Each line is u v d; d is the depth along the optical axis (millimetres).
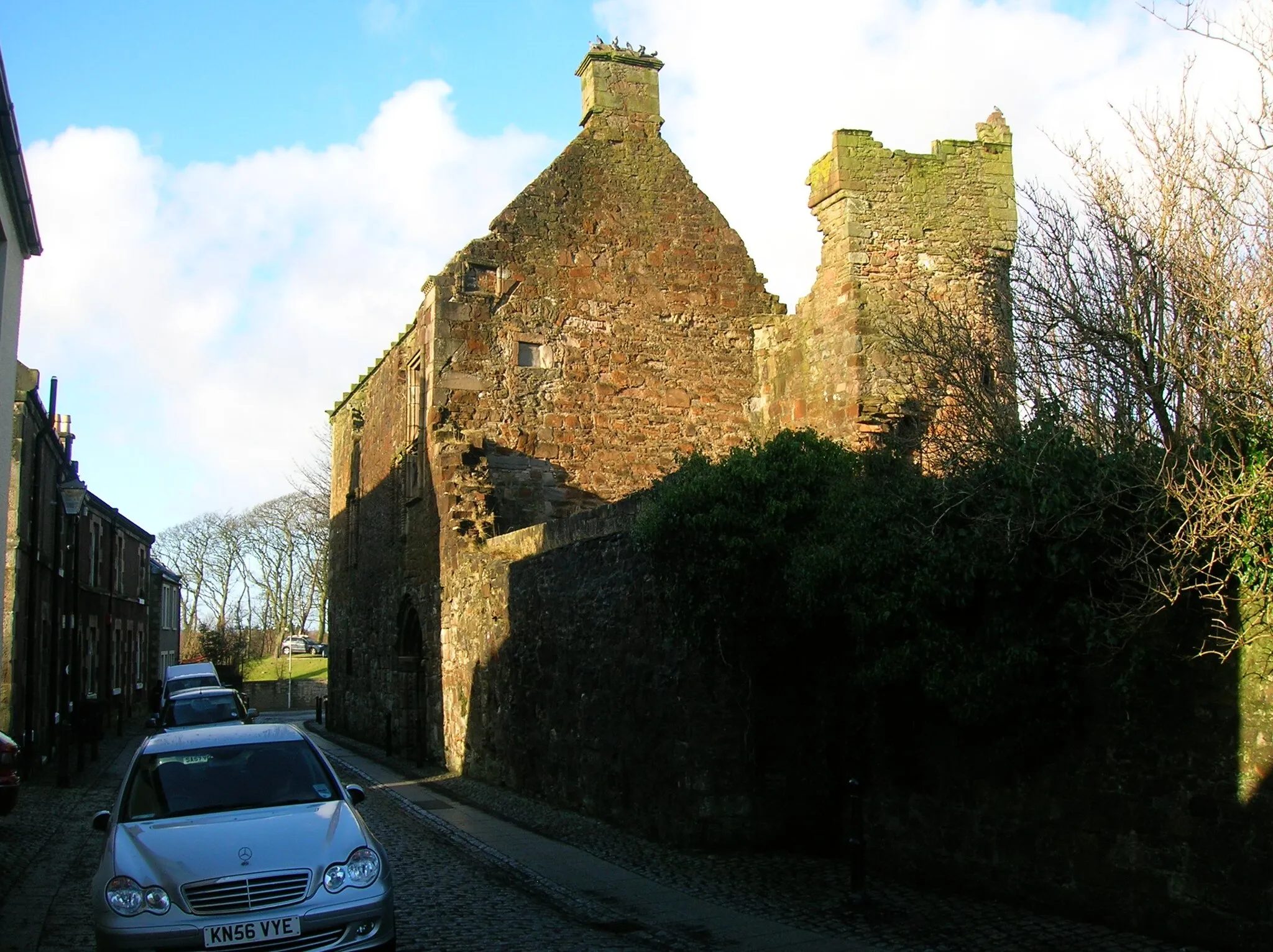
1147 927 7777
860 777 10867
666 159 23672
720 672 11953
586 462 21922
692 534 11422
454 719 19891
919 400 12109
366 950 6961
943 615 9141
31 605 21141
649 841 12508
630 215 23125
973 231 17406
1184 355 8180
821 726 11406
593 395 22203
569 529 15359
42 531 23156
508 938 8664
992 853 9180
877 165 17281
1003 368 10172
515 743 16656
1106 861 8133
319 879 7035
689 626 11594
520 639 16672
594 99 23391
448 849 12602
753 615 11227
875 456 11961
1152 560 7949
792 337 19203
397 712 23906
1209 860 7375
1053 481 8234
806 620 10609
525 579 16578
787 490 11305
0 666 19406
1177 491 7387
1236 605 7355
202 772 8398
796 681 11781
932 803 9906
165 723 21188
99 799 17375
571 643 14930
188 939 6668
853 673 10148
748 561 11062
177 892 6820
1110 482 8062
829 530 10805
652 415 22484
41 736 22531
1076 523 8133
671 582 11781
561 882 10516
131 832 7586
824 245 17703
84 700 24203
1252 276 7941
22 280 15219
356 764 22031
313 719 40812
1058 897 8523
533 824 13875
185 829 7520
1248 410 7520
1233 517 7121
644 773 12867
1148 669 7844
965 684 8727
